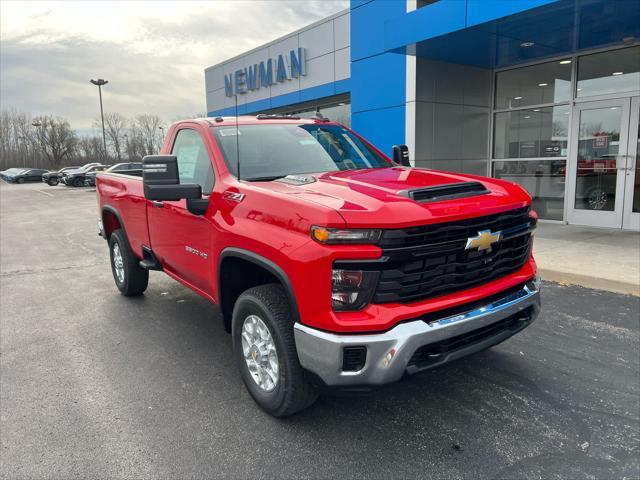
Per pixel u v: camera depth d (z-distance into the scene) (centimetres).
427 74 1032
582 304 536
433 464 275
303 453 289
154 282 696
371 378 262
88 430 320
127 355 440
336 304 264
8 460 289
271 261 295
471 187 316
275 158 393
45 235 1252
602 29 817
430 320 271
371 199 275
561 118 1026
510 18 756
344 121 1547
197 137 425
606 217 964
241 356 345
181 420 329
